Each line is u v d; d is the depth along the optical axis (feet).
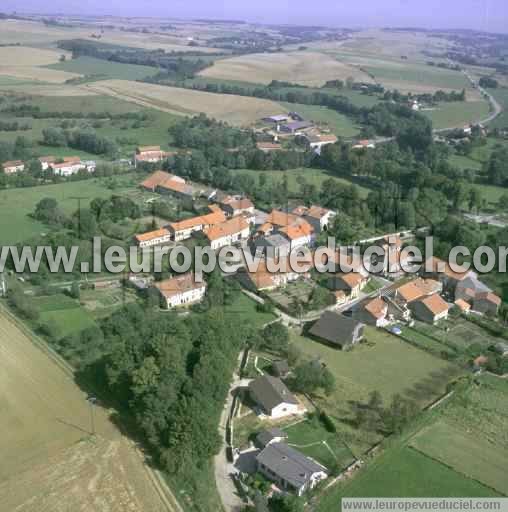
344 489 293.43
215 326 388.16
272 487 293.43
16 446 314.55
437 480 301.63
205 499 284.41
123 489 287.89
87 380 373.81
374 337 448.24
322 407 359.87
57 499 280.51
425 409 356.18
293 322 467.11
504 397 377.71
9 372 377.50
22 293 463.01
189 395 327.67
